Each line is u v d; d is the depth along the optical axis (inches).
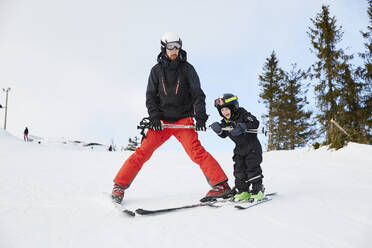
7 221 100.9
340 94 768.9
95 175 224.2
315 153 368.8
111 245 80.5
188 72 144.4
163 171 249.8
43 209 118.4
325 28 808.3
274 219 100.5
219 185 138.6
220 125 142.3
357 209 109.2
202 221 101.3
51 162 306.0
